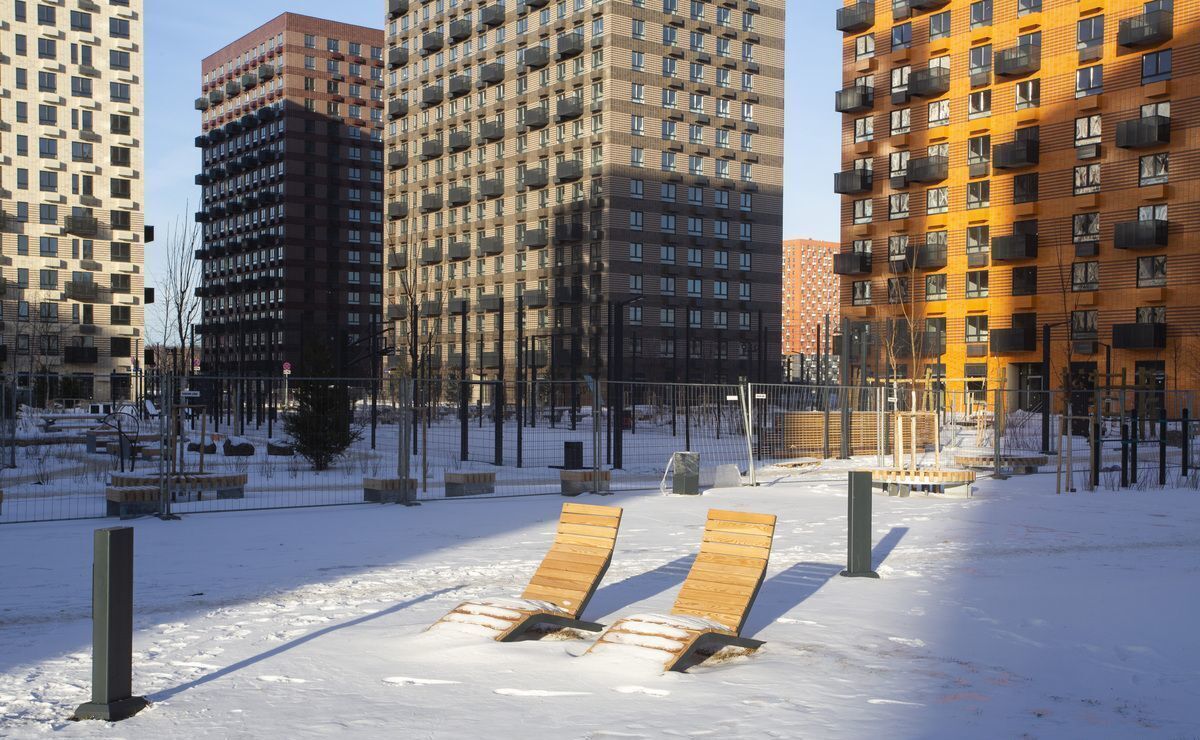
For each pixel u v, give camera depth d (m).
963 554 12.96
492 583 10.62
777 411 30.00
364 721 5.94
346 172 138.12
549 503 18.83
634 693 6.58
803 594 10.21
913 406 22.88
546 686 6.70
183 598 9.78
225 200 149.00
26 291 95.12
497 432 29.27
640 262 89.00
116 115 100.12
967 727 6.02
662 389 37.88
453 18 104.56
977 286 66.25
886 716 6.19
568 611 8.34
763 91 97.31
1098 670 7.45
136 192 101.19
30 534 14.47
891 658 7.68
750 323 95.94
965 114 67.12
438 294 106.69
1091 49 60.19
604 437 39.53
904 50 70.31
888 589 10.50
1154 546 13.77
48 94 96.44
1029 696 6.74
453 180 105.12
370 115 140.75
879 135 72.12
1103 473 26.41
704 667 7.40
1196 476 24.53
